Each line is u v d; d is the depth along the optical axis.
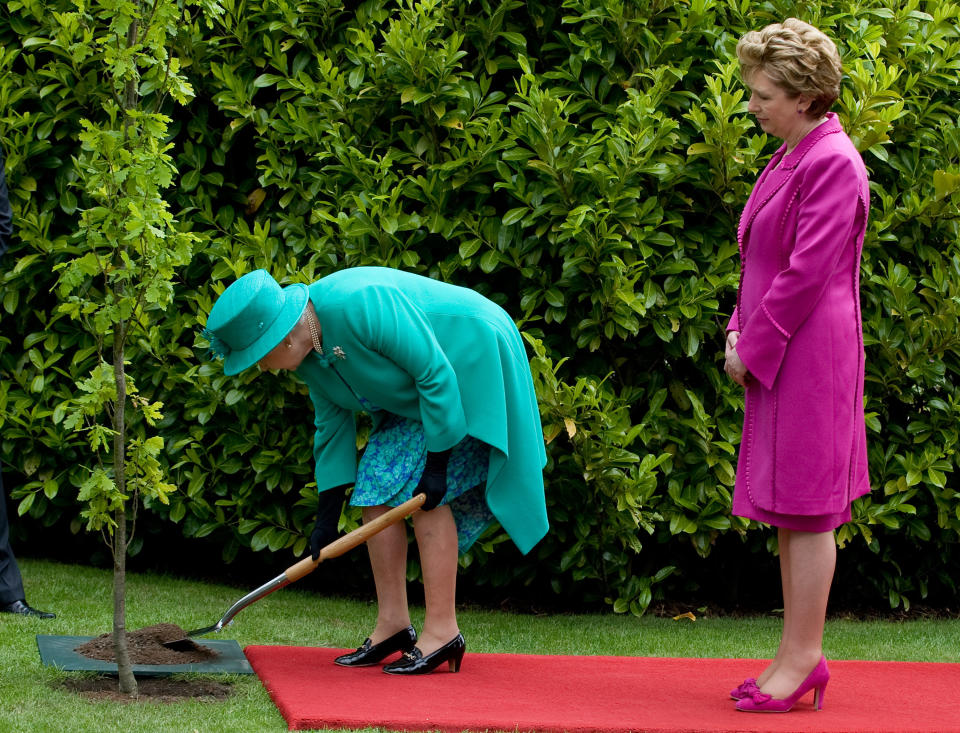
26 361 8.61
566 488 8.07
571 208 7.94
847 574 9.04
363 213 7.91
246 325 5.71
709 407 8.35
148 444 5.35
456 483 6.25
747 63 5.76
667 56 8.27
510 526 6.19
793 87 5.59
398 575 6.34
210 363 8.10
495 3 8.40
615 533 8.10
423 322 5.96
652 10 8.16
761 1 8.41
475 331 6.11
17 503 9.16
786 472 5.54
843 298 5.65
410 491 6.17
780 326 5.50
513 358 6.22
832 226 5.44
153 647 6.12
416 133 8.25
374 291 5.89
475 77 8.46
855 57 8.35
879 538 8.86
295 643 6.99
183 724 4.84
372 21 8.34
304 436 8.13
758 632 7.92
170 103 8.59
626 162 7.70
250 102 8.40
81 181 8.54
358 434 7.90
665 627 8.01
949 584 8.98
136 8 5.09
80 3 5.32
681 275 8.16
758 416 5.72
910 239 8.45
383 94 8.26
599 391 7.86
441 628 6.18
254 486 8.35
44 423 8.51
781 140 8.23
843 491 5.57
